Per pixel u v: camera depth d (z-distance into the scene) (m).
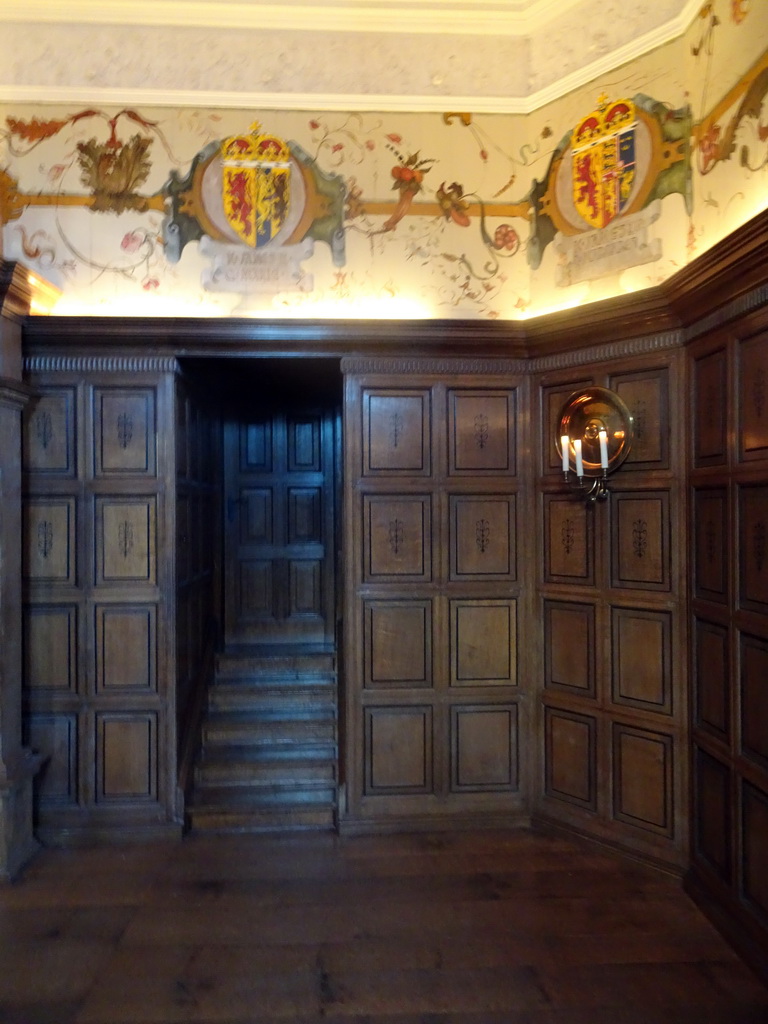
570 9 3.54
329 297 3.74
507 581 3.80
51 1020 2.39
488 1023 2.38
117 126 3.67
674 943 2.80
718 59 2.99
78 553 3.70
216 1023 2.38
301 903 3.09
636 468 3.36
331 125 3.73
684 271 2.83
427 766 3.79
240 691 4.41
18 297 3.31
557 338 3.56
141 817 3.70
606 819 3.49
